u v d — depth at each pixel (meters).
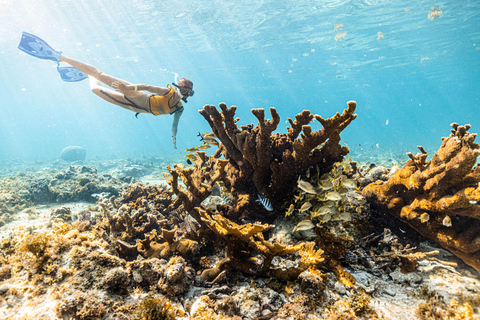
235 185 4.63
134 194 6.00
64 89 67.44
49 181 11.23
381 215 4.34
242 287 3.24
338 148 3.85
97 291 2.77
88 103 104.19
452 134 3.34
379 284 3.31
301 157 3.86
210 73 47.47
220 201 5.90
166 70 43.97
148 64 39.47
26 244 2.88
